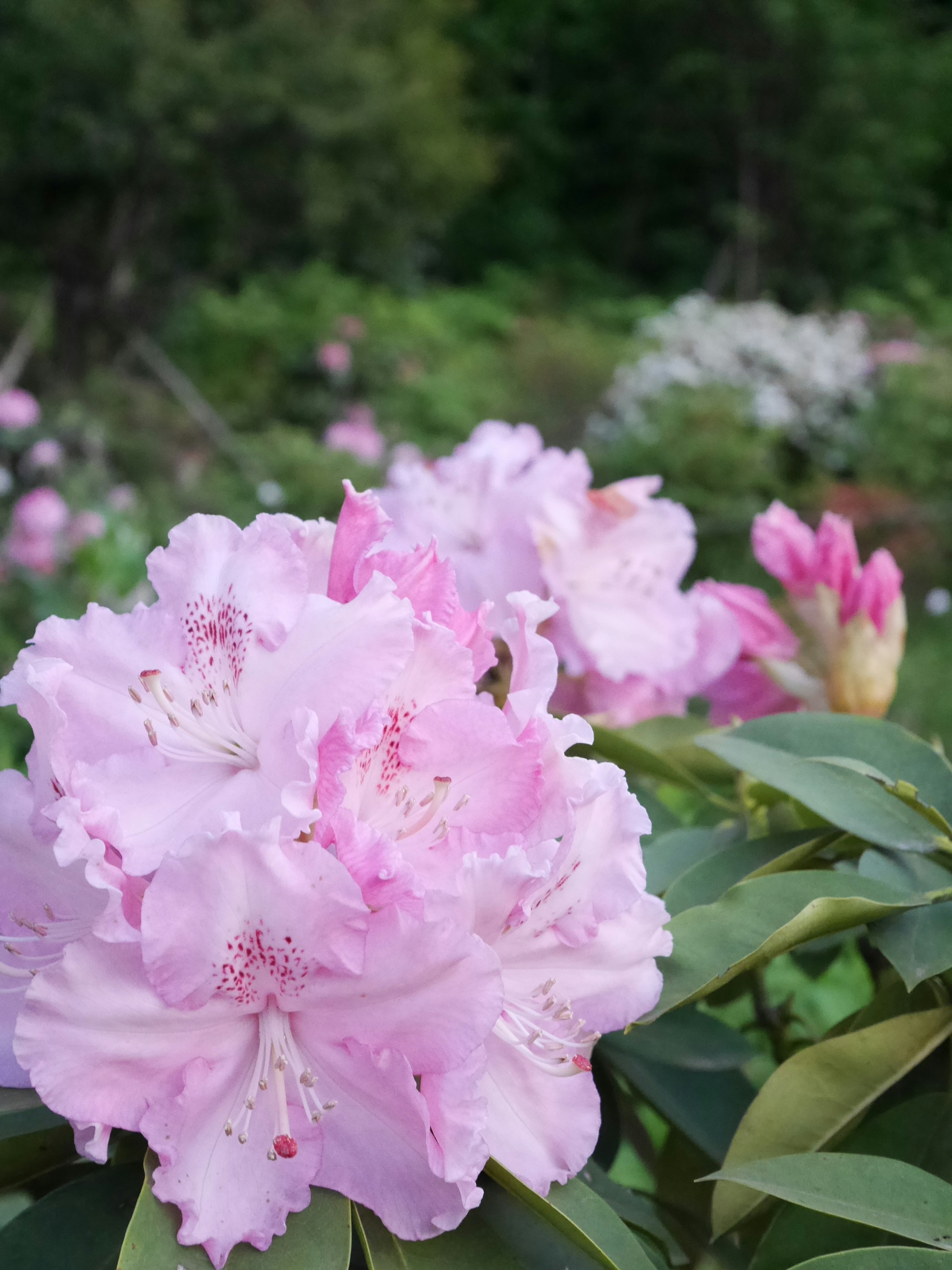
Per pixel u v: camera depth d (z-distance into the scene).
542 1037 0.26
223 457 2.61
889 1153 0.30
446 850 0.24
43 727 0.25
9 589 1.57
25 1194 0.30
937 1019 0.29
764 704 0.44
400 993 0.22
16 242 2.90
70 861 0.22
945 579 2.63
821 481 3.03
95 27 2.71
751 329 3.34
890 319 3.65
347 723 0.23
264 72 2.91
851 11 4.79
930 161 4.92
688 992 0.27
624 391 3.27
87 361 2.87
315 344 3.18
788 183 4.80
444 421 3.07
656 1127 0.56
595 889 0.26
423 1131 0.22
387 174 3.15
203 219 3.16
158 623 0.26
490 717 0.24
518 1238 0.25
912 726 1.72
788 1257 0.28
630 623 0.41
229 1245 0.22
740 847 0.33
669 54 4.93
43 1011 0.22
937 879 0.30
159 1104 0.23
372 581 0.24
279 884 0.22
